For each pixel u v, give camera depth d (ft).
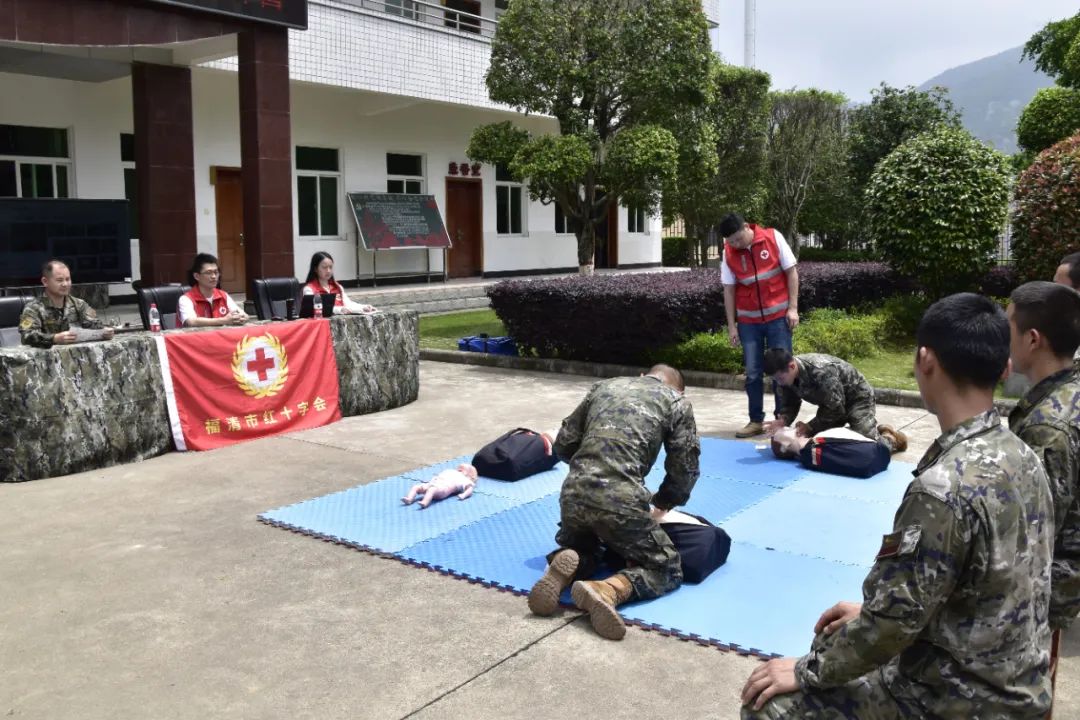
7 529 15.69
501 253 64.75
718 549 13.17
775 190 75.20
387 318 26.45
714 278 34.37
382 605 12.45
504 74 40.93
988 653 5.62
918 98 70.54
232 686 10.21
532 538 14.94
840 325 33.68
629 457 12.25
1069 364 8.39
